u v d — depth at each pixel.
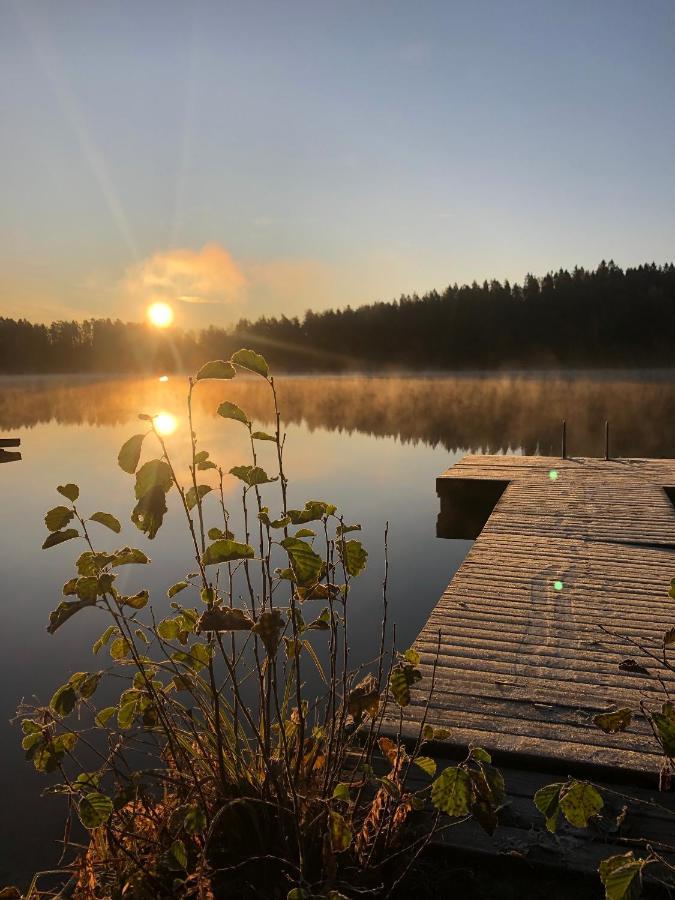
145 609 5.85
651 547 5.46
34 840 2.99
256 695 3.78
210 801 1.79
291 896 1.37
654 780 2.25
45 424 27.00
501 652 3.31
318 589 1.89
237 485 12.32
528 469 9.96
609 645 3.38
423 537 8.63
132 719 1.88
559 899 1.87
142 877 1.60
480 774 1.60
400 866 1.88
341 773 2.08
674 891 1.79
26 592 6.72
